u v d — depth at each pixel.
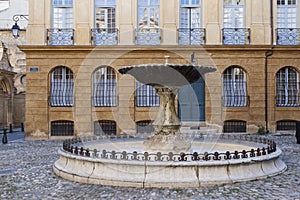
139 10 19.20
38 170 8.80
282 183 6.99
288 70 19.41
